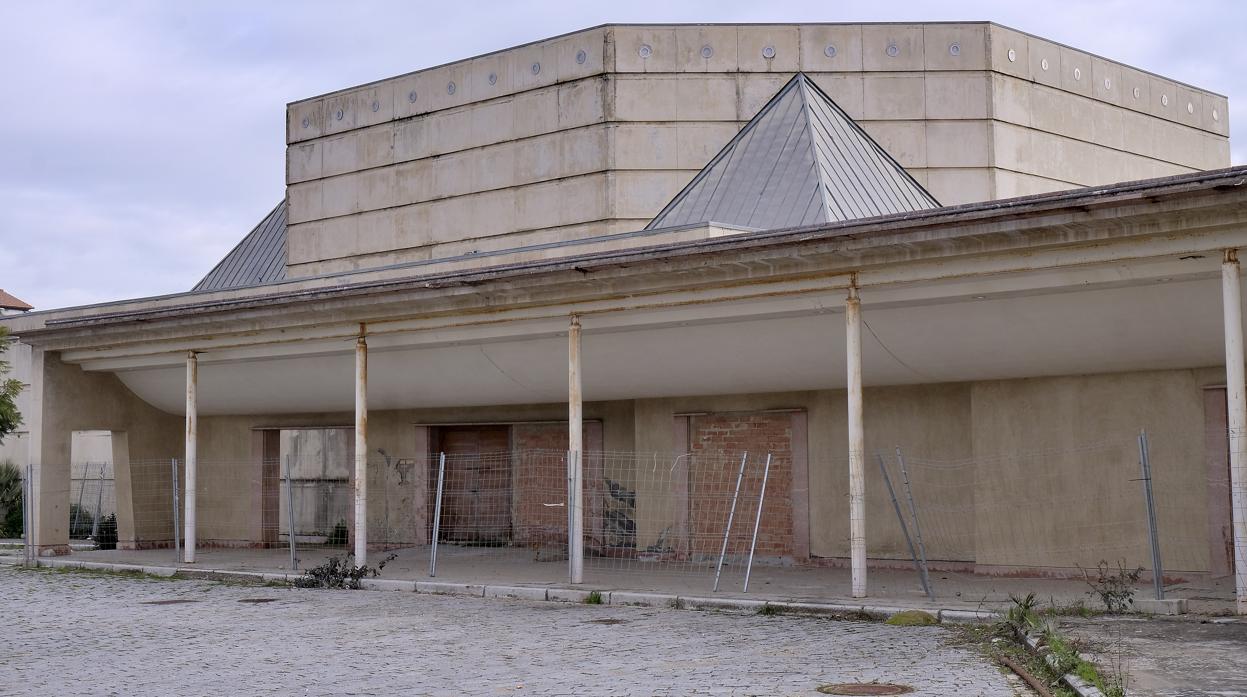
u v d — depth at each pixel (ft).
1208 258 43.27
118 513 88.33
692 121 101.04
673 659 37.68
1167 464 53.88
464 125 111.96
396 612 51.70
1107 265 45.39
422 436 82.69
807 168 77.71
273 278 123.54
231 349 74.43
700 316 56.44
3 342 99.66
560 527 77.25
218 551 85.76
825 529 64.95
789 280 52.26
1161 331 49.16
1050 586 53.31
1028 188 102.68
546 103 106.22
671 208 81.30
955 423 60.90
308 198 122.52
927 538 61.36
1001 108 100.99
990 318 51.47
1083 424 56.18
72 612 53.57
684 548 69.92
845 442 64.64
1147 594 47.96
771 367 60.54
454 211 112.06
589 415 75.92
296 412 85.87
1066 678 30.45
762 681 33.19
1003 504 58.23
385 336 67.56
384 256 116.78
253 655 40.55
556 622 47.47
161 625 48.75
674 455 70.69
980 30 100.78
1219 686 29.55
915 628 43.52
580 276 56.65
